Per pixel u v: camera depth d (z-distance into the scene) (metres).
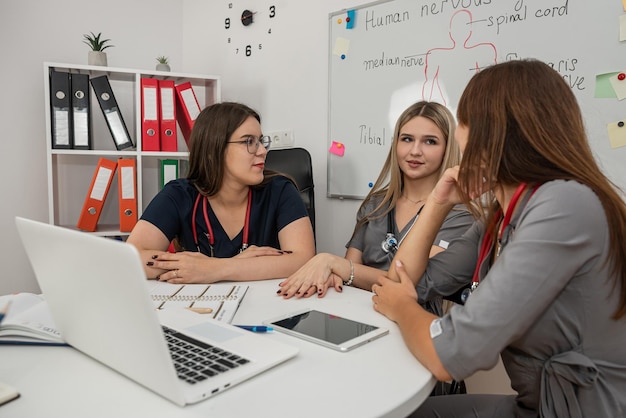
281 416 0.59
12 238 2.80
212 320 0.90
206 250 1.65
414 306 0.92
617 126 1.58
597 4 1.59
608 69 1.59
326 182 2.52
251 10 2.86
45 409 0.60
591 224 0.72
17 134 2.78
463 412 0.99
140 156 2.57
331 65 2.43
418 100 2.10
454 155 1.67
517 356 0.84
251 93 2.92
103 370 0.71
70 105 2.47
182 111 2.68
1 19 2.70
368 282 1.34
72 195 2.94
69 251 0.62
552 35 1.70
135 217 2.58
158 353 0.58
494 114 0.80
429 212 1.17
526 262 0.72
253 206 1.68
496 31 1.84
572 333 0.76
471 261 1.19
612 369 0.76
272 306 1.10
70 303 0.70
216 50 3.12
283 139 2.73
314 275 1.25
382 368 0.75
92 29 2.99
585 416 0.77
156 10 3.21
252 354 0.74
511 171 0.80
